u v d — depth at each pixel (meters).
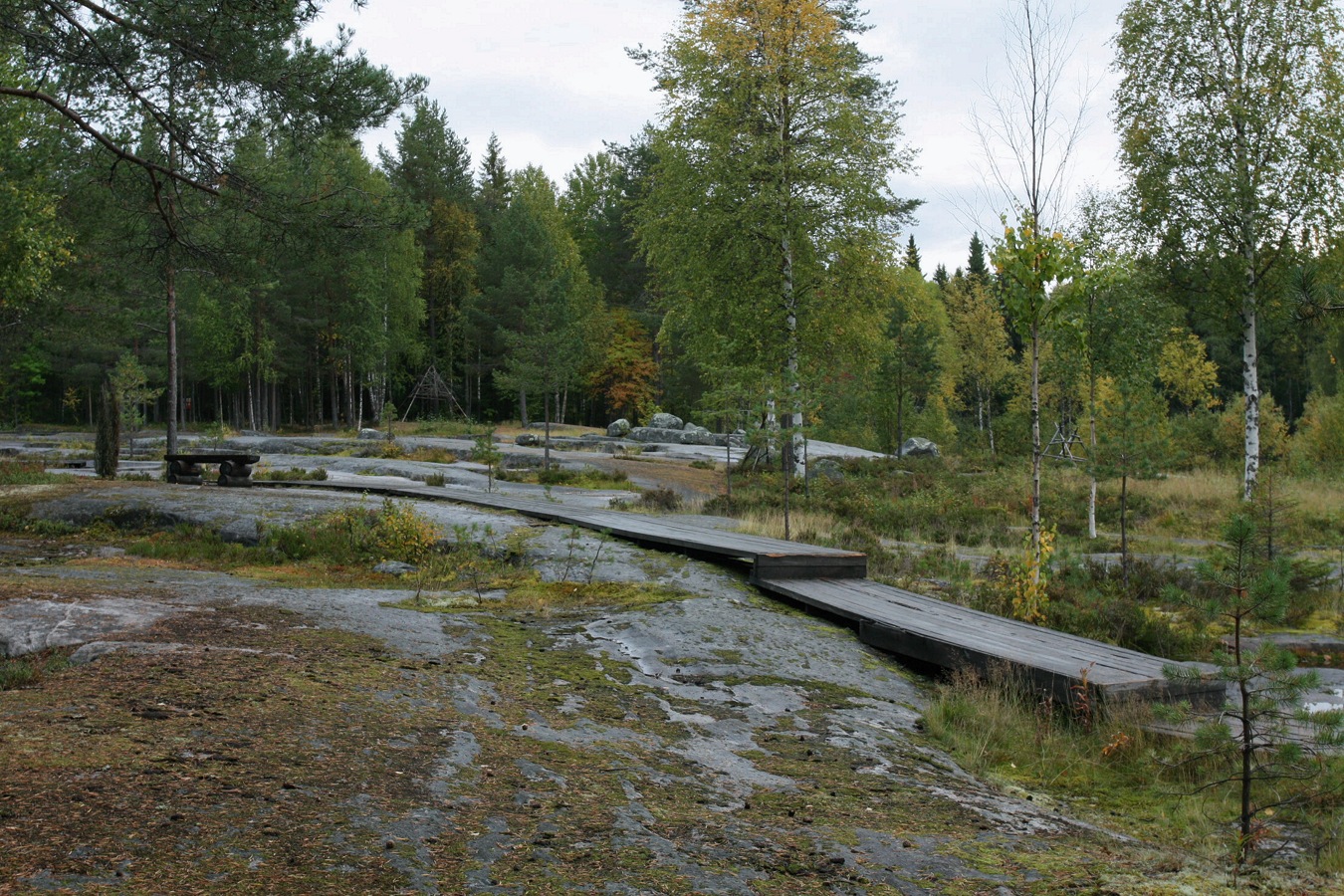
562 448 39.25
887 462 36.88
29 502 15.95
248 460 20.84
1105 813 5.57
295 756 4.46
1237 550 5.65
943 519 21.23
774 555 11.27
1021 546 18.47
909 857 4.19
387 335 57.53
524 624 9.14
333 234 13.36
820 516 19.53
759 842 4.18
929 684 8.33
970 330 59.47
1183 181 21.94
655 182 28.16
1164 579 13.61
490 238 70.38
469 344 63.22
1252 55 21.92
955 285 64.81
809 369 25.80
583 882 3.51
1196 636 10.47
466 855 3.61
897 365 44.59
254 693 5.46
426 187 65.81
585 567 12.05
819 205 26.05
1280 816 5.57
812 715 6.86
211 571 11.68
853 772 5.63
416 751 4.82
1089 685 7.12
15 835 3.23
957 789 5.54
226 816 3.63
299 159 13.07
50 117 21.91
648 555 12.74
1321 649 10.77
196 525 14.71
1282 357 63.09
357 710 5.39
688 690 7.23
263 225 13.12
